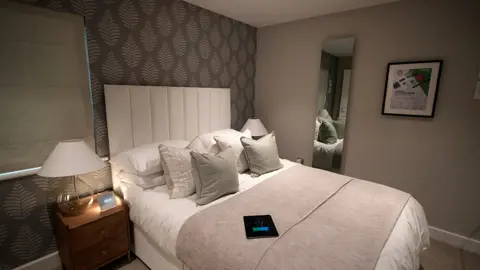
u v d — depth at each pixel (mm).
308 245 1190
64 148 1529
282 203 1640
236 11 2709
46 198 1773
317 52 2891
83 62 1812
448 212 2283
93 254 1643
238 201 1659
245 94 3420
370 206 1618
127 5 2000
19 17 1509
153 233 1565
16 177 1610
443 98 2176
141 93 2135
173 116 2424
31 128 1640
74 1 1713
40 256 1794
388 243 1253
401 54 2344
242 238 1252
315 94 2988
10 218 1632
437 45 2152
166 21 2303
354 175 2811
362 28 2537
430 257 2078
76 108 1821
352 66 2650
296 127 3229
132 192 1857
